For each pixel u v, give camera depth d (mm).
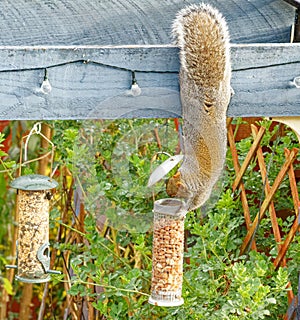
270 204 4457
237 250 4555
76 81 3584
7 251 7070
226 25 3742
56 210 4801
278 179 4375
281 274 3947
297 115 3844
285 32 3963
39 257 4238
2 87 3529
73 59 3561
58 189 5602
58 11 3742
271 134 4852
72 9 3754
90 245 4848
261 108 3805
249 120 5176
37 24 3730
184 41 3428
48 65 3543
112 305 4312
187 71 3416
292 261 4375
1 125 6621
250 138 4984
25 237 4238
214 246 4203
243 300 3873
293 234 4227
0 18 3701
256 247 4734
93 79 3596
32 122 6312
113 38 3803
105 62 3588
